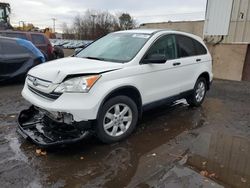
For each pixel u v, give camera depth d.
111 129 4.25
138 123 5.32
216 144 4.43
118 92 4.25
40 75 4.03
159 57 4.51
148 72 4.62
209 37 13.09
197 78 6.15
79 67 3.99
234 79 11.83
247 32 11.92
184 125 5.29
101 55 4.87
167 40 5.27
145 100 4.68
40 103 3.89
